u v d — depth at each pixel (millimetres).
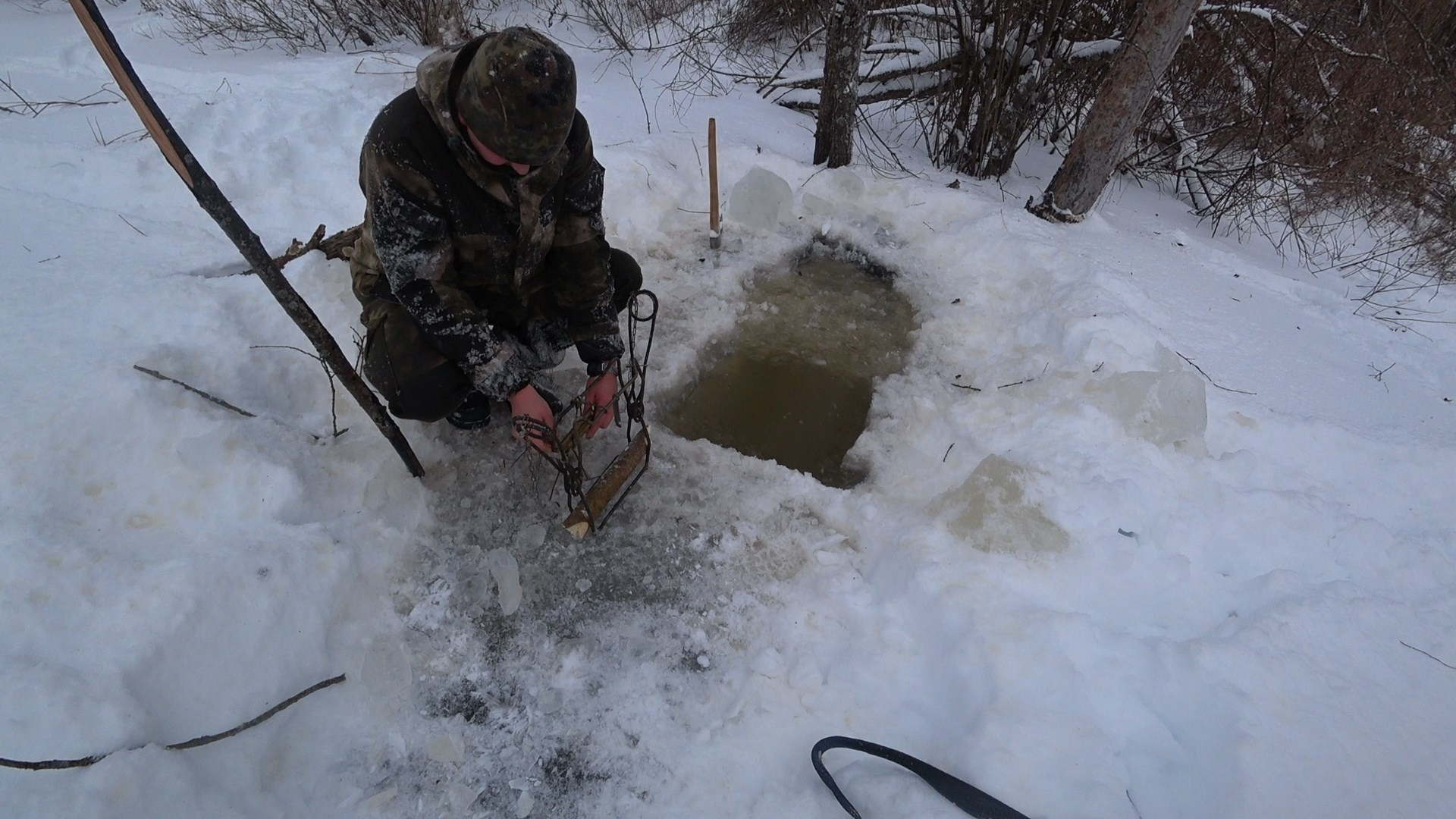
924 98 4535
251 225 2885
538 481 2242
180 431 1972
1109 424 2420
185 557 1735
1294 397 2740
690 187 3648
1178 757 1701
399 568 2006
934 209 3689
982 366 2838
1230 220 4535
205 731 1554
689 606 2014
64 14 5215
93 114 3494
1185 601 2037
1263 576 2074
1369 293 3828
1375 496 2400
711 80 4766
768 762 1706
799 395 2781
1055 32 4039
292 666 1713
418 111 1673
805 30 5629
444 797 1629
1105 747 1660
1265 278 3719
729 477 2352
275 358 2318
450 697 1797
